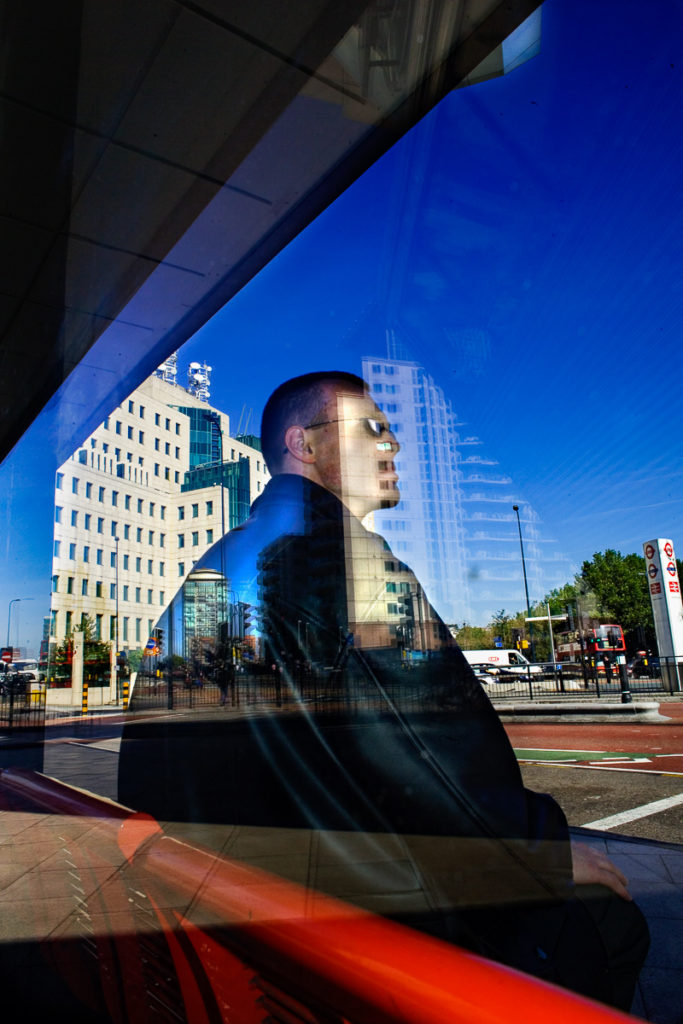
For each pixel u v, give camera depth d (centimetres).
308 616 67
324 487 70
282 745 66
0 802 119
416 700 63
